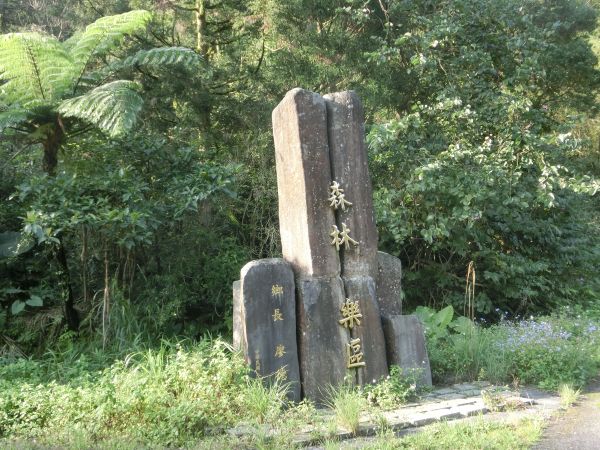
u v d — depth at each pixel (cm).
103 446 434
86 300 808
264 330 554
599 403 565
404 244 976
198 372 534
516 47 966
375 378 581
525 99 890
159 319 769
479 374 654
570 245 1059
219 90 1054
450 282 957
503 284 959
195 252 841
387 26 1027
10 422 492
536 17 1265
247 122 1009
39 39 732
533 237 1037
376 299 592
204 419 483
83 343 741
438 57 980
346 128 601
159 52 787
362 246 595
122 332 729
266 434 471
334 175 592
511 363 654
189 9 1050
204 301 857
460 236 917
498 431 477
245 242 921
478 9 980
